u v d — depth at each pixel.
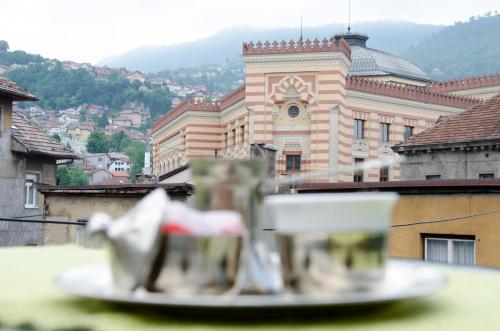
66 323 1.21
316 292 1.45
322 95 39.28
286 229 1.48
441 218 16.55
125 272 1.40
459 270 2.18
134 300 1.29
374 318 1.35
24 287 1.72
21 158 32.16
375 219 1.47
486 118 25.48
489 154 23.84
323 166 39.00
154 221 1.39
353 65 57.50
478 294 1.69
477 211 15.93
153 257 1.40
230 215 1.45
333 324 1.28
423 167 25.78
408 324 1.29
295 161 39.88
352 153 42.59
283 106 40.12
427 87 53.31
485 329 1.24
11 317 1.27
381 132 44.41
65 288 1.42
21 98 31.75
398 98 44.66
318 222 1.46
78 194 21.98
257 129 40.09
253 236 1.50
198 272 1.40
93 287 1.49
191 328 1.23
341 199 1.45
